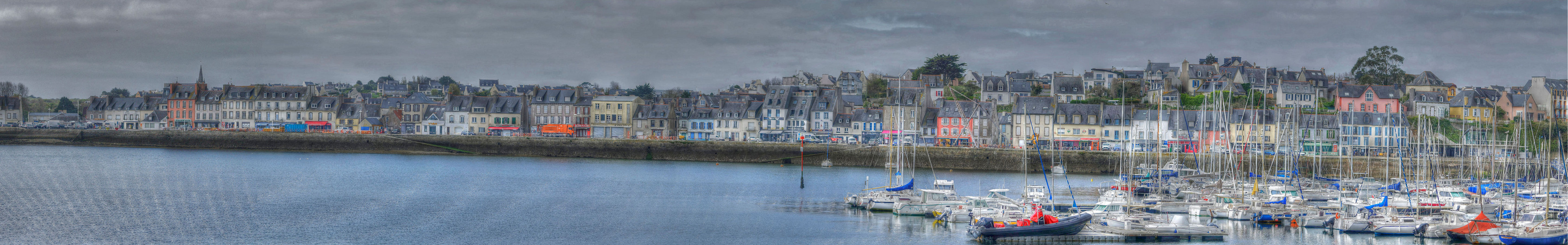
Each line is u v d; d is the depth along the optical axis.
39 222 100.38
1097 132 193.25
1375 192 126.94
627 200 123.12
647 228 100.75
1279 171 160.00
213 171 160.88
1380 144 184.88
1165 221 92.25
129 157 190.75
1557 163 157.75
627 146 199.00
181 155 197.75
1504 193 119.31
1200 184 134.75
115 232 95.19
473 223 103.88
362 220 104.75
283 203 118.06
